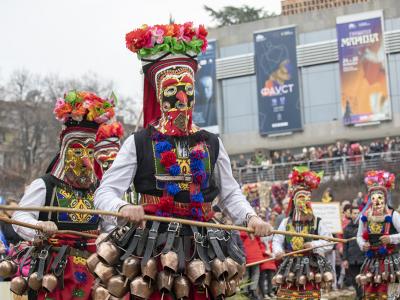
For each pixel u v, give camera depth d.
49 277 6.52
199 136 5.03
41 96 44.16
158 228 4.74
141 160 4.88
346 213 15.12
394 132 43.38
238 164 40.16
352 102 44.09
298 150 45.94
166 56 5.05
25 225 6.14
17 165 42.91
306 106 45.91
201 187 4.92
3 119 43.72
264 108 46.34
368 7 44.50
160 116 5.23
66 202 6.89
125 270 4.61
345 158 35.41
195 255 4.71
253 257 13.03
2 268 6.67
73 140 7.03
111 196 4.74
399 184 31.41
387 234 10.80
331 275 10.64
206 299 4.73
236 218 5.07
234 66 47.50
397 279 10.72
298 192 10.92
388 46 43.59
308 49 45.75
